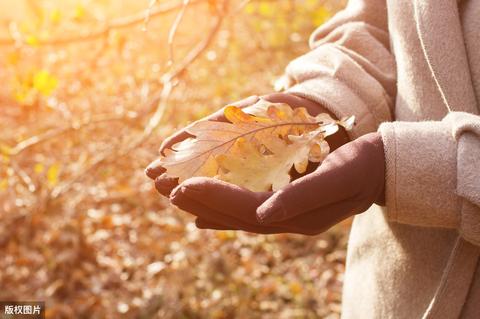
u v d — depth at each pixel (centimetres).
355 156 68
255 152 75
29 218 422
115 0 628
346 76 87
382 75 92
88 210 464
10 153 279
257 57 614
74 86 483
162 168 82
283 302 389
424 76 86
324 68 90
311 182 64
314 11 444
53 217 431
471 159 69
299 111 78
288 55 566
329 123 77
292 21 515
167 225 463
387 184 70
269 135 76
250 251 438
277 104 78
